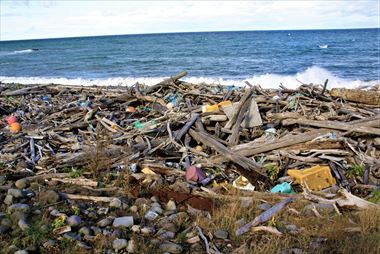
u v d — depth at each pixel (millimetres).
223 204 6402
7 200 6461
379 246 4988
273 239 5348
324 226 5660
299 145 8539
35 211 6102
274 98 12258
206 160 8320
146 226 5785
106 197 6688
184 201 6559
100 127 10930
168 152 8781
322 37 94000
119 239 5289
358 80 25391
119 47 77812
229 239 5469
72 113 12938
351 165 8000
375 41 73750
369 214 5863
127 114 12578
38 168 8258
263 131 9695
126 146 9180
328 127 9258
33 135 10320
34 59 54875
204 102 13242
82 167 8203
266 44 72688
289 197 6504
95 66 43719
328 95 12922
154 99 13602
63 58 55094
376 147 8750
